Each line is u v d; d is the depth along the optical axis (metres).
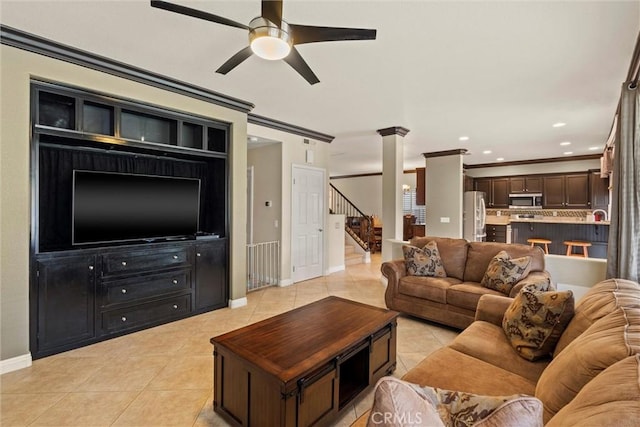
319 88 3.49
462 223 6.96
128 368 2.54
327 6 2.07
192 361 2.66
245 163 4.14
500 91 3.51
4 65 2.42
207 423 1.92
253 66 2.99
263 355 1.81
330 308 2.61
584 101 3.79
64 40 2.54
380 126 5.03
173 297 3.55
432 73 3.07
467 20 2.21
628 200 2.71
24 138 2.52
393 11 2.12
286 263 5.28
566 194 7.59
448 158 6.76
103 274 3.04
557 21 2.21
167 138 3.64
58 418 1.95
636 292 1.65
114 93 2.99
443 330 3.44
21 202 2.51
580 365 1.17
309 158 5.55
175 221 3.79
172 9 1.73
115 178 3.31
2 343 2.44
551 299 1.86
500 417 0.82
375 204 10.98
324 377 1.81
